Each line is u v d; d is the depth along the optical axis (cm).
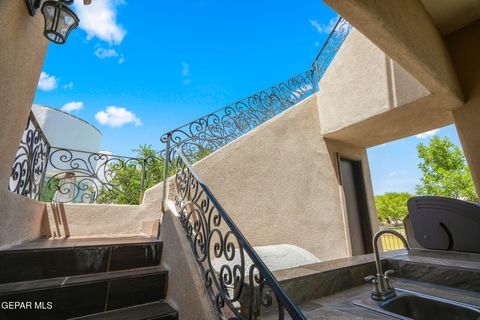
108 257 163
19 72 134
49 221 226
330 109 368
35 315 121
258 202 281
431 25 239
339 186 373
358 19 140
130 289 149
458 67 262
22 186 186
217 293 116
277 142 322
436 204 161
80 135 654
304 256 216
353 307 110
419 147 927
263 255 201
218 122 312
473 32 254
